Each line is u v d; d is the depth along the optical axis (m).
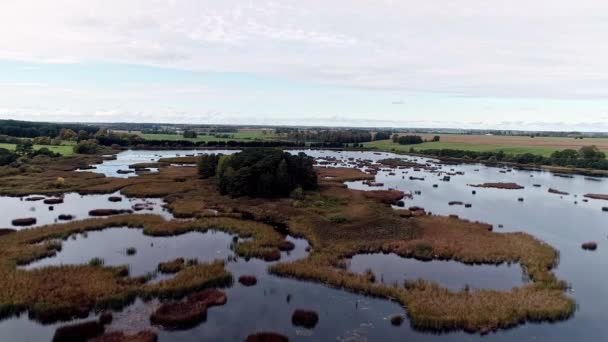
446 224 59.94
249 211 66.19
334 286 38.06
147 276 38.50
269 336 28.73
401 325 31.34
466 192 94.12
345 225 56.94
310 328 30.59
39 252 44.06
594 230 61.88
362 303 34.88
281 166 76.25
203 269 40.12
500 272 42.62
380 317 32.56
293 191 74.81
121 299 33.47
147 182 91.31
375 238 52.09
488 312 32.44
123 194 79.94
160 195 78.75
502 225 62.50
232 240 51.72
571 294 37.50
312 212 64.62
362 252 48.06
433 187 100.06
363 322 31.67
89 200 74.69
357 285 37.09
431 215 66.75
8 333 29.03
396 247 48.78
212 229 56.50
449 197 87.12
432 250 47.66
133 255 45.34
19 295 33.38
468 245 49.41
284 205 68.88
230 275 38.94
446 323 31.02
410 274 41.47
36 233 51.06
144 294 34.72
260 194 75.19
